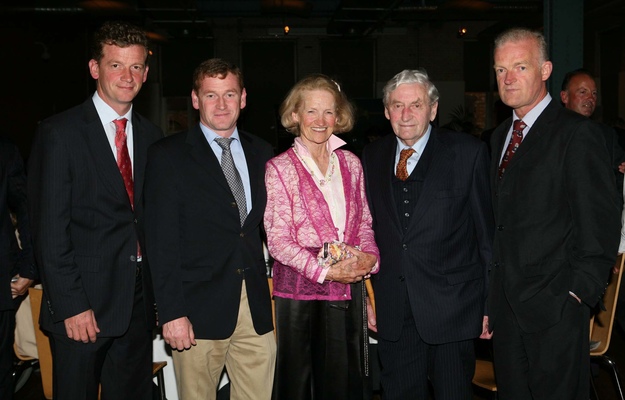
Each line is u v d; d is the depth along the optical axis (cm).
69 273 228
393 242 257
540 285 236
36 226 231
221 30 1708
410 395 262
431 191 250
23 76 1095
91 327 232
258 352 257
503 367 254
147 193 241
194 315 243
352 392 251
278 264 253
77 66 1388
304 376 247
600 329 309
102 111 244
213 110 243
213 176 244
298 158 250
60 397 239
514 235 242
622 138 410
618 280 296
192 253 243
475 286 256
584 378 242
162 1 1295
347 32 1577
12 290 265
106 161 237
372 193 266
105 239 238
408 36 1712
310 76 251
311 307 246
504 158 251
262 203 250
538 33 242
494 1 1282
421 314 250
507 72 241
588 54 1402
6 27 1023
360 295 253
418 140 258
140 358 253
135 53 239
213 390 259
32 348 316
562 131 234
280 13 1477
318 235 244
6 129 1022
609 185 228
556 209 235
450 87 1709
